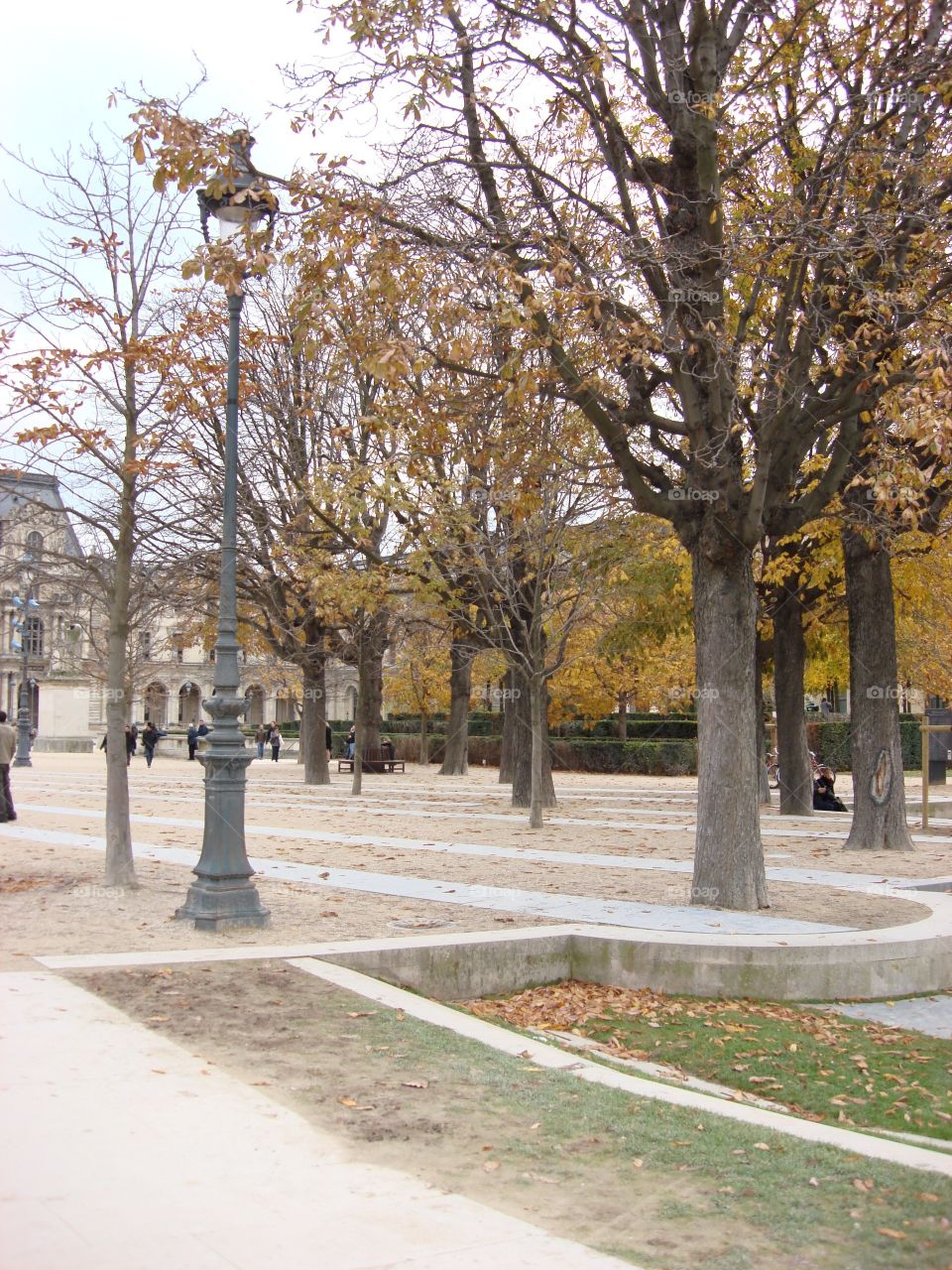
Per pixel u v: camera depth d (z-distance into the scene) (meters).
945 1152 6.04
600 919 11.15
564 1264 4.02
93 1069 6.00
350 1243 4.12
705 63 12.54
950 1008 9.83
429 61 11.89
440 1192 4.67
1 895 11.64
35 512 13.97
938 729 22.50
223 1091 5.75
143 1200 4.43
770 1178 4.98
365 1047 6.69
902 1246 4.30
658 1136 5.47
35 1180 4.58
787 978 9.85
